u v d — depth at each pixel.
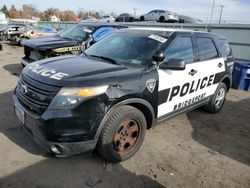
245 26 15.00
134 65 3.54
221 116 5.57
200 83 4.52
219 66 5.03
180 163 3.53
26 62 7.40
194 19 20.58
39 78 3.05
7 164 3.18
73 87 2.81
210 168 3.48
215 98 5.32
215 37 5.19
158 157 3.62
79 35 8.23
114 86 3.04
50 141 2.83
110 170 3.21
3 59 11.25
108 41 4.38
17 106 3.25
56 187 2.87
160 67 3.61
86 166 3.26
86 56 4.07
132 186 2.99
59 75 3.01
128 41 4.09
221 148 4.10
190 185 3.09
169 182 3.12
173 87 3.85
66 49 7.15
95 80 2.94
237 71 8.65
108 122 3.05
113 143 3.19
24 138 3.79
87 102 2.84
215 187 3.10
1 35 20.53
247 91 8.55
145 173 3.24
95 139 2.99
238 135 4.67
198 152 3.88
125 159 3.43
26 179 2.95
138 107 3.53
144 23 20.20
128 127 3.35
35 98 2.97
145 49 3.78
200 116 5.41
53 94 2.82
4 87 6.45
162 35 4.02
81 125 2.84
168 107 3.88
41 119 2.80
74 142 2.87
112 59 3.75
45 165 3.22
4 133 3.91
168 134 4.39
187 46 4.25
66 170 3.16
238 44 15.46
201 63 4.48
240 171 3.49
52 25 32.47
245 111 6.16
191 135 4.45
